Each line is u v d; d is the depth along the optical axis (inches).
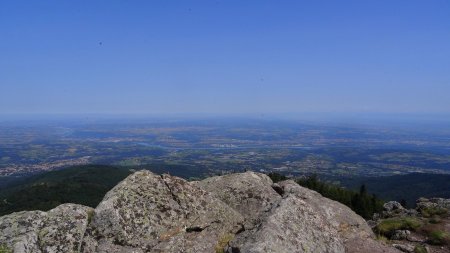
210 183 722.8
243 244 487.8
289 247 488.4
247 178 727.1
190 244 527.2
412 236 738.2
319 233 537.6
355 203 1740.9
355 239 613.6
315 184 1936.5
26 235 473.4
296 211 547.2
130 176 571.5
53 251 477.7
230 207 614.9
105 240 504.1
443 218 890.1
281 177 1797.5
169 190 576.1
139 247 506.6
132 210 531.5
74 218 512.7
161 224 537.0
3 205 2608.3
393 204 1168.2
